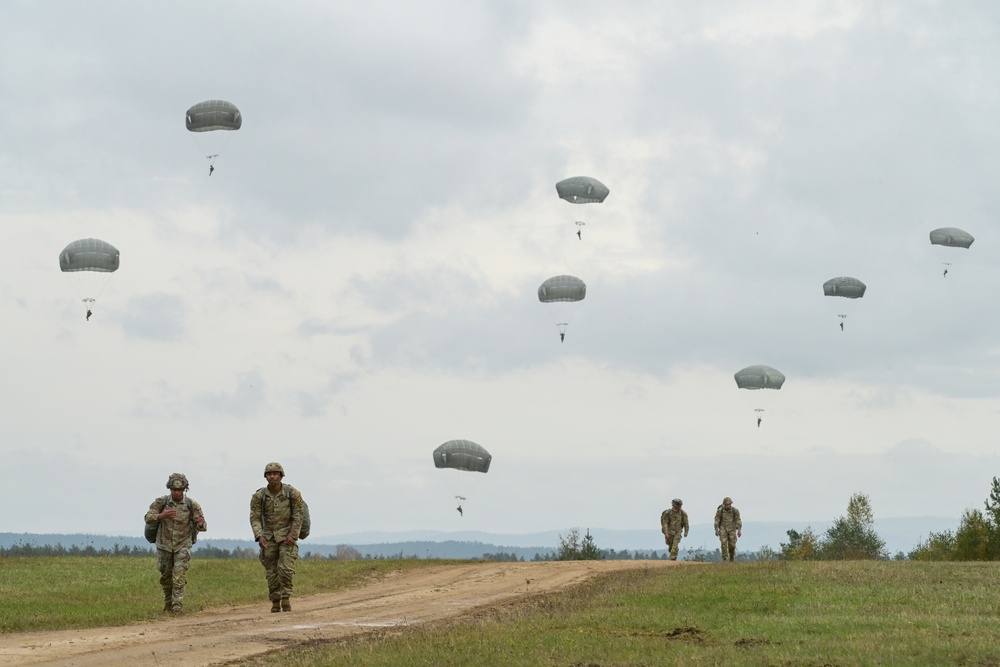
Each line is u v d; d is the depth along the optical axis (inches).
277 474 991.6
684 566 1473.9
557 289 3063.5
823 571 1251.2
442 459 2493.8
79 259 2351.1
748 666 622.5
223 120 2706.7
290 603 1097.4
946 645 684.7
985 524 3255.4
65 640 747.4
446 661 640.4
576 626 805.2
